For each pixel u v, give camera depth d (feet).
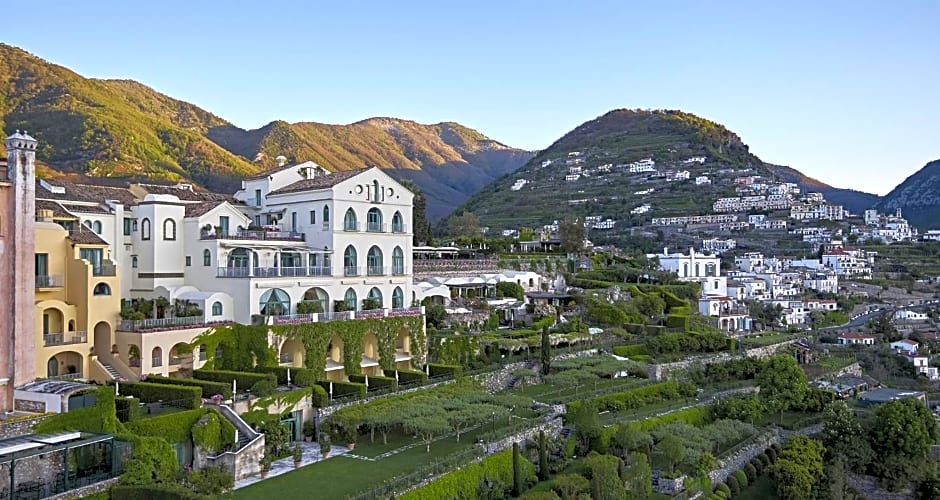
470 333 312.29
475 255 456.04
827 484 229.86
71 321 209.05
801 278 634.84
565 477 195.42
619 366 292.20
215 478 160.86
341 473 177.68
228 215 268.41
